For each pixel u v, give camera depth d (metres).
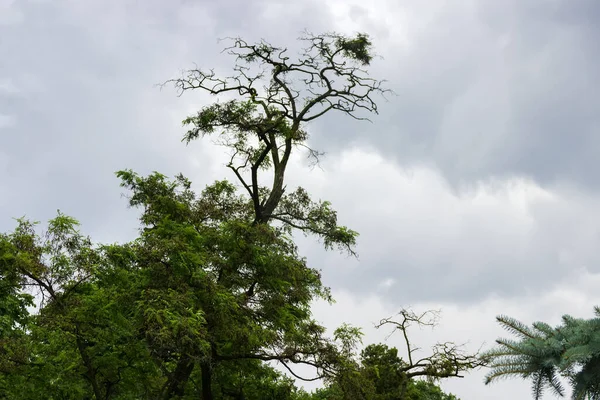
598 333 8.77
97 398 21.34
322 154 28.11
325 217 27.92
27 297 29.56
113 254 20.83
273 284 24.05
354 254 27.84
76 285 21.06
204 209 26.05
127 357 22.53
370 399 23.08
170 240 22.08
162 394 23.48
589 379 8.58
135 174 25.86
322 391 30.67
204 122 26.64
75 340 21.44
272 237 24.12
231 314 22.81
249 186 27.67
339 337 23.36
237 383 26.44
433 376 23.48
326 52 29.06
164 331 19.55
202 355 21.58
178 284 21.50
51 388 21.75
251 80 28.78
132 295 20.97
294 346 22.84
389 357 25.05
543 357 8.94
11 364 21.28
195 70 28.25
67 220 20.73
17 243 20.59
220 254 24.28
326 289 25.92
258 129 27.39
